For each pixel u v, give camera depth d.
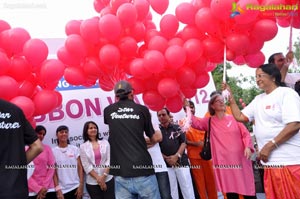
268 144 2.63
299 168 2.58
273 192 2.68
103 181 4.38
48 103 3.38
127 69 3.65
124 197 3.14
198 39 3.59
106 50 3.37
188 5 3.54
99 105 5.26
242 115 3.01
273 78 2.75
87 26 3.37
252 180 3.92
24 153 2.11
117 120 3.18
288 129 2.54
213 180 5.09
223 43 3.60
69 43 3.42
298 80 3.85
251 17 3.24
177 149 4.80
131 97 3.34
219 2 3.20
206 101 6.35
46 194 4.43
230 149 3.89
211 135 4.04
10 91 3.08
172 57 3.35
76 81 3.64
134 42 3.48
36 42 3.20
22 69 3.26
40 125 4.52
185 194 4.82
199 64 3.70
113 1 3.48
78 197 4.49
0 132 2.03
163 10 3.62
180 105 3.95
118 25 3.32
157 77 3.71
